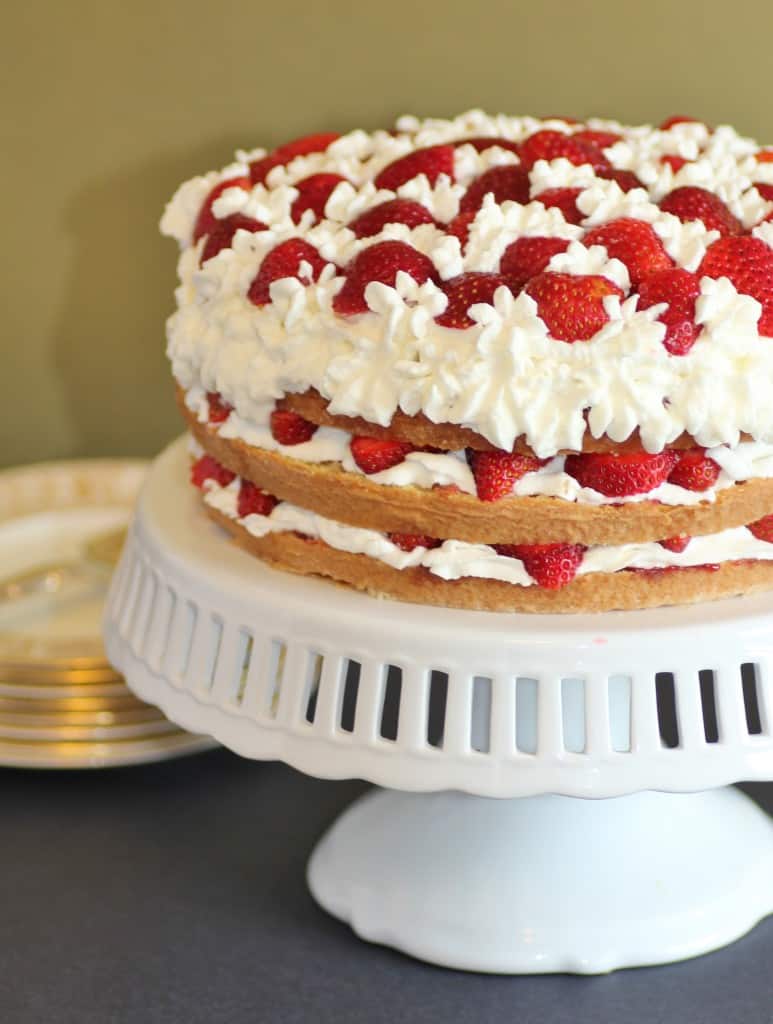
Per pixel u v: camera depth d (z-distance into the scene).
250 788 0.83
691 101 1.00
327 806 0.81
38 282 1.06
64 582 0.93
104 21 1.00
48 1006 0.69
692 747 0.64
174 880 0.76
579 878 0.72
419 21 0.99
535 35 0.99
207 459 0.73
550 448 0.63
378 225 0.70
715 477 0.65
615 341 0.62
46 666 0.82
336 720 0.65
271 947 0.72
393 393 0.64
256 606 0.66
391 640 0.64
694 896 0.73
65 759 0.81
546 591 0.65
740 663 0.64
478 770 0.64
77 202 1.04
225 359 0.68
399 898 0.72
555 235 0.66
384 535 0.66
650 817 0.75
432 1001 0.69
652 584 0.65
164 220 0.77
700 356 0.63
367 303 0.64
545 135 0.76
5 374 1.08
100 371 1.08
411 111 1.01
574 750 0.71
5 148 1.03
